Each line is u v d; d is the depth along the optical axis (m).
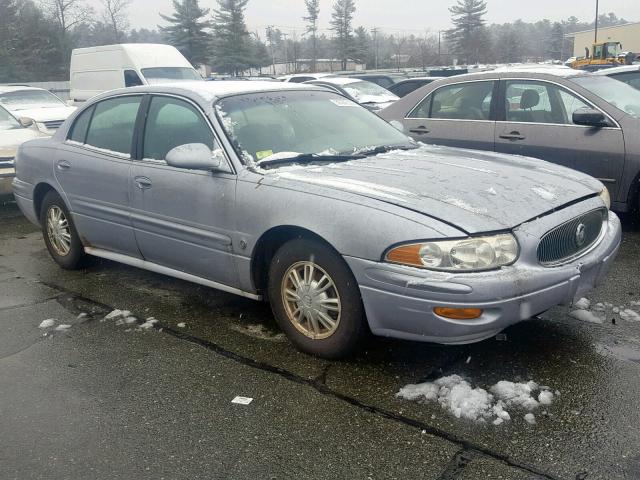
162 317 4.45
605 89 6.36
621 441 2.81
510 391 3.22
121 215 4.70
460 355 3.67
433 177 3.71
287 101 4.61
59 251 5.60
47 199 5.54
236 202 3.86
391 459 2.76
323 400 3.26
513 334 3.92
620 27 58.34
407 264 3.15
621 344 3.75
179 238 4.30
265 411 3.18
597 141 5.96
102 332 4.23
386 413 3.11
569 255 3.50
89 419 3.17
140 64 16.33
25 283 5.33
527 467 2.67
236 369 3.64
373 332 3.40
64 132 5.40
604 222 3.93
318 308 3.61
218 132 4.09
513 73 6.59
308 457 2.80
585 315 4.15
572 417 3.01
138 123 4.64
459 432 2.93
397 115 7.39
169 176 4.26
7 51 51.44
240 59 59.62
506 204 3.39
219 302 4.70
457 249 3.08
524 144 6.40
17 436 3.05
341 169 3.89
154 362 3.77
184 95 4.43
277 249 3.89
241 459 2.81
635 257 5.39
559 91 6.29
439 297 3.08
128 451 2.90
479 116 6.76
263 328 4.20
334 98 5.00
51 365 3.77
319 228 3.43
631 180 5.84
